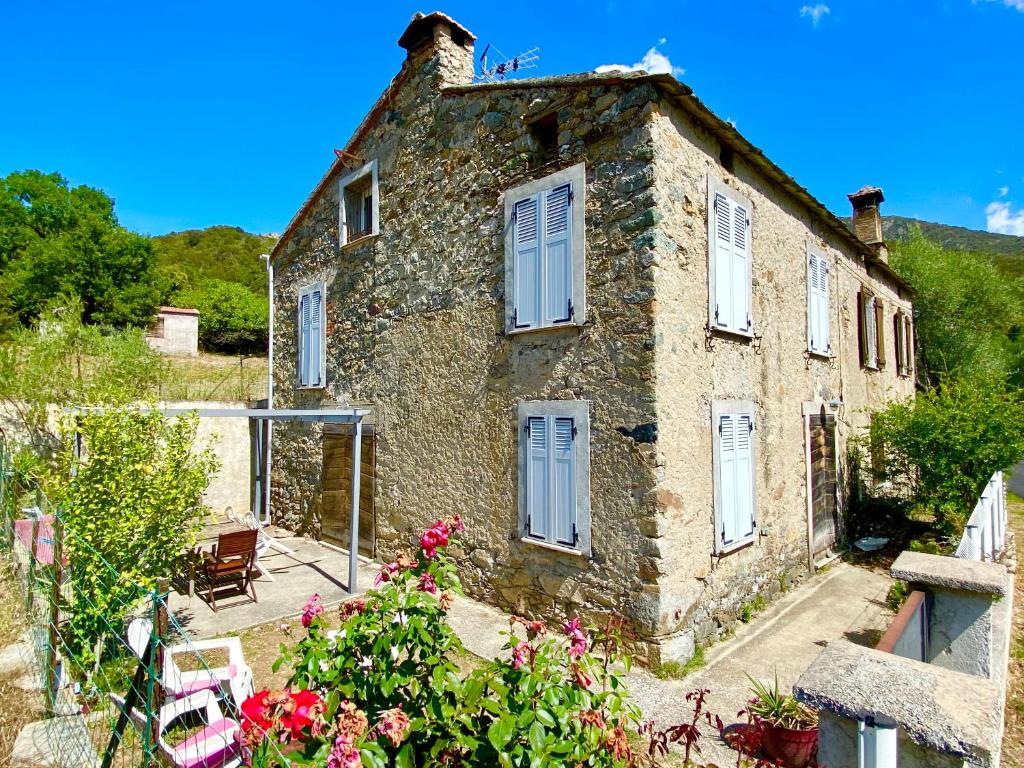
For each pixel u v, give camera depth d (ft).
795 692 6.65
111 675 14.78
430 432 24.68
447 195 24.26
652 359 16.83
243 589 22.94
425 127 25.52
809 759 11.57
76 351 34.30
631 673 16.44
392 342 27.04
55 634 13.99
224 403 41.06
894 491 36.35
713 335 19.72
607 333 18.03
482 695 7.48
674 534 17.16
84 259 78.74
